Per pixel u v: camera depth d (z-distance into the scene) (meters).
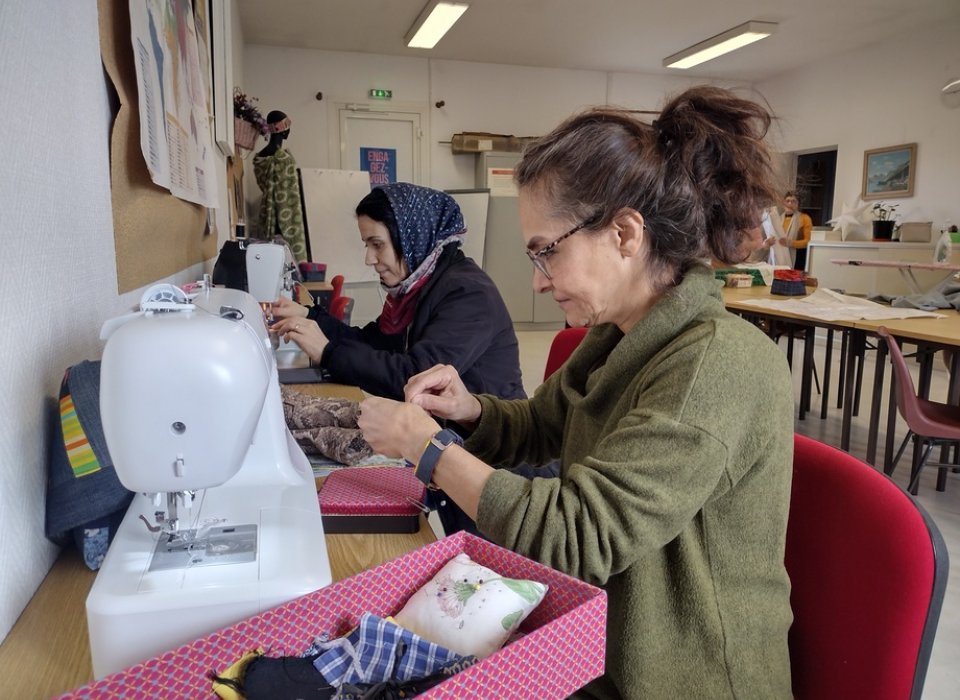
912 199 7.21
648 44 7.44
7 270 0.67
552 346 1.86
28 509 0.72
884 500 0.82
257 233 7.57
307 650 0.59
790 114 8.72
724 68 8.59
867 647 0.82
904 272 5.94
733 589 0.81
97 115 1.02
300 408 1.24
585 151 0.80
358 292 7.12
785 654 0.85
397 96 8.06
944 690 1.83
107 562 0.64
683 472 0.69
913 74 7.11
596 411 0.90
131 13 1.12
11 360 0.68
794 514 0.93
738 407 0.73
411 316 1.91
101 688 0.49
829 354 4.36
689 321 0.82
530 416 1.17
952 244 5.81
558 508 0.71
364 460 1.15
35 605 0.72
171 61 1.57
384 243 1.85
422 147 8.26
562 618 0.57
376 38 7.29
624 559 0.70
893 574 0.80
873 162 7.61
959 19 6.60
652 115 0.88
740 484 0.78
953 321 3.33
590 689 0.84
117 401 0.59
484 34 7.07
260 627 0.58
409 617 0.66
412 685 0.55
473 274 1.81
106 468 0.74
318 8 6.29
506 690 0.54
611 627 0.81
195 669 0.54
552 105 8.59
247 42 7.46
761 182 0.85
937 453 3.79
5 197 0.66
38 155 0.75
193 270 2.29
